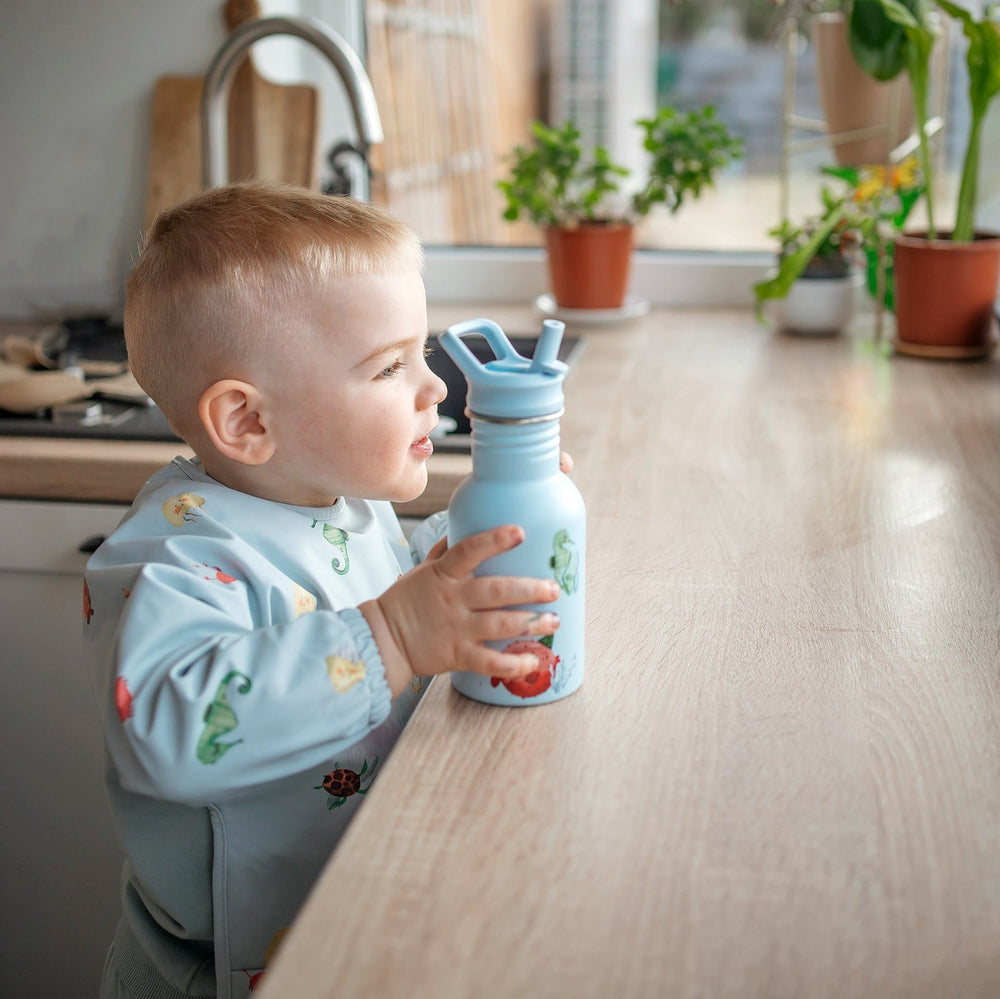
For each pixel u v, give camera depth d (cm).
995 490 106
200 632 69
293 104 178
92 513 126
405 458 82
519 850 54
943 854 54
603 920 50
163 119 181
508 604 66
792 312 173
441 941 48
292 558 81
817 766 61
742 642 76
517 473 66
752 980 46
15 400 135
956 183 188
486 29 221
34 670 134
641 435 124
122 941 93
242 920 81
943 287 154
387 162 207
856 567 88
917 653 74
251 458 79
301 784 80
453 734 64
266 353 77
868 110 175
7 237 189
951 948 48
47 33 182
